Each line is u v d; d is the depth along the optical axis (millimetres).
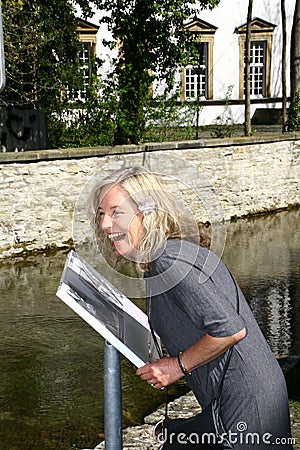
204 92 31797
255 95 32656
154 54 17531
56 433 6320
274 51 32156
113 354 2738
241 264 13383
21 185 13836
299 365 5914
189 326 2701
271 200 19141
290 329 9414
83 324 9633
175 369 2664
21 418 6652
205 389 2818
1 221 13648
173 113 17484
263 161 18688
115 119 16438
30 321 9789
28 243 14070
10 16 14258
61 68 16828
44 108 16562
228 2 31281
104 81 16797
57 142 16703
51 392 7281
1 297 11070
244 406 2738
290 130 20828
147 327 2898
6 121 15664
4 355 8445
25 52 15758
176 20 17375
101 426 6457
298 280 12109
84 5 18281
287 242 15312
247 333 2756
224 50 31625
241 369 2732
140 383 7340
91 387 7418
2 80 3107
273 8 31844
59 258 13633
